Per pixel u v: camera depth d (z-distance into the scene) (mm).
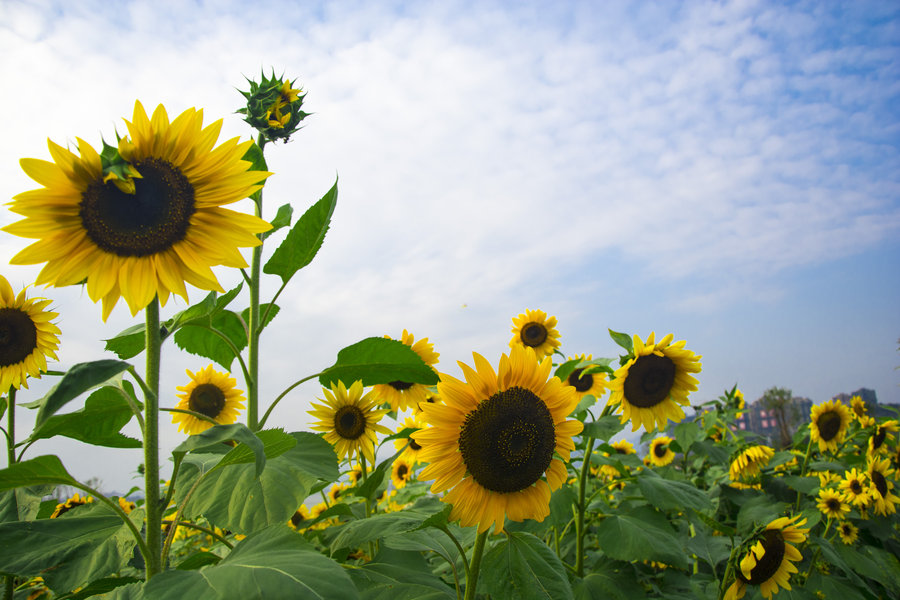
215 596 379
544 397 631
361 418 1033
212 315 708
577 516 919
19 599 725
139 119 506
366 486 834
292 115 846
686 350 945
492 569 601
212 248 525
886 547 1335
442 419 611
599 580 857
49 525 527
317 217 754
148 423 474
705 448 1443
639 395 958
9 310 850
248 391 750
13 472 429
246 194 536
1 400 828
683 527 1326
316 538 834
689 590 1010
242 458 554
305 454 655
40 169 469
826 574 1093
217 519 564
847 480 1251
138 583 537
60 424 605
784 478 1378
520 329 1763
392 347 799
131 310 494
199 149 521
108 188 494
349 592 393
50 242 489
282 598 373
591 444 927
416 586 626
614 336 982
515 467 598
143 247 506
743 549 863
